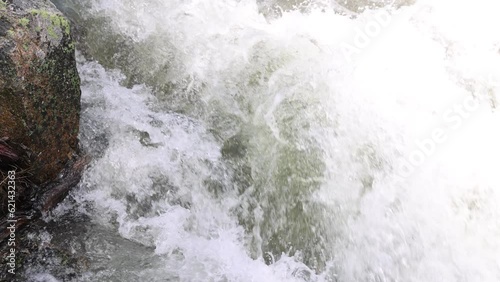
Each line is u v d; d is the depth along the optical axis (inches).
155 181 160.2
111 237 144.9
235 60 186.9
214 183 165.6
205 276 142.3
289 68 184.4
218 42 191.6
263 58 187.0
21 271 127.6
